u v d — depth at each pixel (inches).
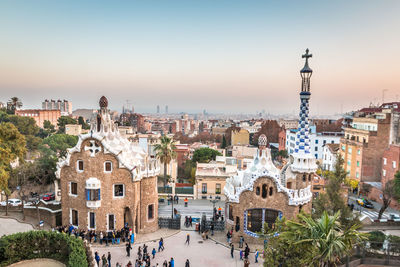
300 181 1892.2
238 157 3398.1
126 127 4293.8
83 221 1802.4
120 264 1499.8
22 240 1355.8
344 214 1528.1
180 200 2709.2
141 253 1635.1
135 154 1969.7
